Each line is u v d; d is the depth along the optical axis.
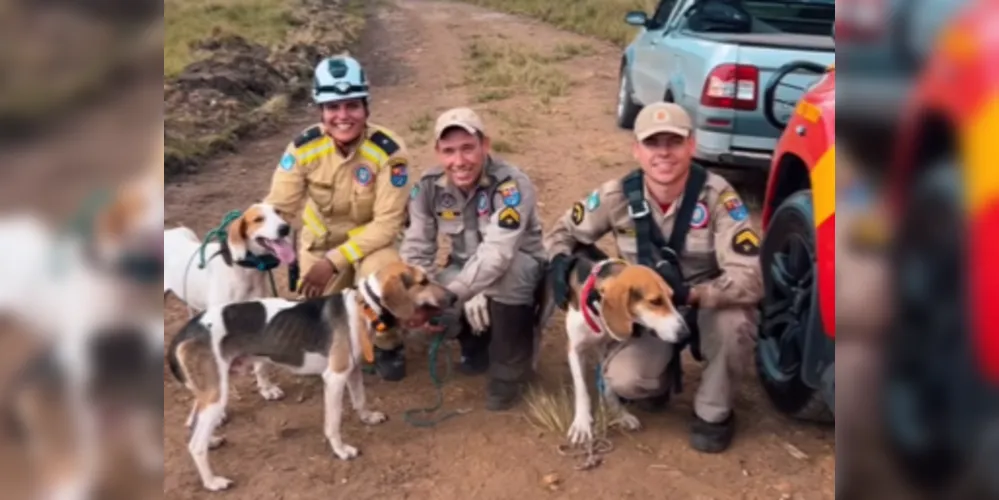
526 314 4.09
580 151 9.19
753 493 3.45
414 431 3.96
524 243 4.14
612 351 3.84
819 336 3.40
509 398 4.11
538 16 22.27
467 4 25.81
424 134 10.05
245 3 19.09
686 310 3.68
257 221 4.14
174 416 4.12
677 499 3.42
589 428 3.78
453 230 4.27
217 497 3.48
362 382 3.98
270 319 3.63
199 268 4.37
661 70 8.48
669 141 3.62
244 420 4.09
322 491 3.52
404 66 15.25
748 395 4.22
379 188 4.41
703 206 3.75
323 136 4.42
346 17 20.86
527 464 3.66
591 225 3.95
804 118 3.96
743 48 6.55
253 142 9.94
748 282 3.61
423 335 4.88
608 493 3.46
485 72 14.10
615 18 19.52
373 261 4.36
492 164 4.17
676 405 4.16
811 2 7.95
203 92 11.10
